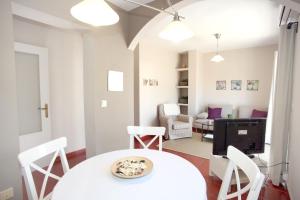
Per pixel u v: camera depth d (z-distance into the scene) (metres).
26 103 2.77
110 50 2.63
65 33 3.22
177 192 1.07
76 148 3.51
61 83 3.21
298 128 1.99
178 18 1.57
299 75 2.02
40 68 2.87
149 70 4.95
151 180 1.21
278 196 2.27
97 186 1.13
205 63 5.86
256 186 0.98
